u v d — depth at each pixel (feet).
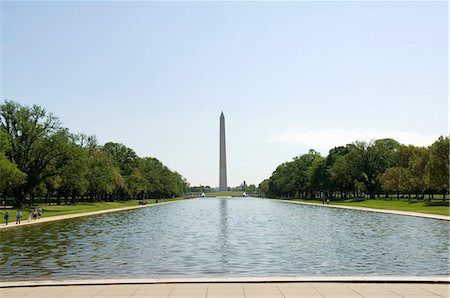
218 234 168.66
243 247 127.95
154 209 407.44
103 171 419.33
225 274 85.56
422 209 287.89
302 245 132.05
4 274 84.33
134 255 111.04
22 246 129.18
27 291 58.08
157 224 221.87
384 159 459.73
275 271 88.89
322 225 208.33
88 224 217.77
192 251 119.14
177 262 99.96
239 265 96.12
